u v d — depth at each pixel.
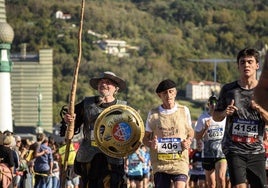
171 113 13.34
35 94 127.25
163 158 13.34
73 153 22.27
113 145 12.36
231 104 11.45
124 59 158.50
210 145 16.50
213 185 16.78
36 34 158.88
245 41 179.38
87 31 167.12
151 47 171.62
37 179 23.12
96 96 12.55
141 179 27.45
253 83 11.53
